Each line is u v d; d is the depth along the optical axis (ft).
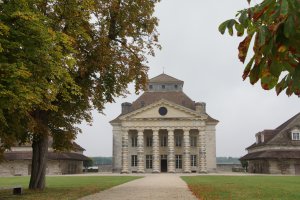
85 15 76.54
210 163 293.43
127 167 279.28
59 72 60.39
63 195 77.46
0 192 87.20
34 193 82.69
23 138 90.89
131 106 310.24
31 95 53.98
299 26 9.02
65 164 273.33
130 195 76.89
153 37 94.68
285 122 300.81
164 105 283.38
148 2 91.40
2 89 52.08
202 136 280.51
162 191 87.61
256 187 99.50
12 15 53.31
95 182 131.64
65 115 96.22
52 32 59.16
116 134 298.15
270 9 9.46
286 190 88.17
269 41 9.44
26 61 56.85
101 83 92.43
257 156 266.36
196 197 71.97
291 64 9.61
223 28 10.64
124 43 93.86
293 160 257.96
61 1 72.23
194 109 304.91
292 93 10.61
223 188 95.04
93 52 84.07
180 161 292.61
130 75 91.81
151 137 295.07
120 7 90.12
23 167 263.70
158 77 329.52
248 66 10.05
